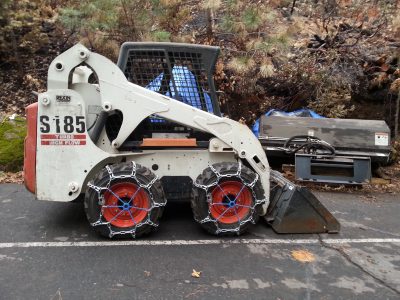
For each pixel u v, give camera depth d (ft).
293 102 21.17
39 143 10.59
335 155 15.65
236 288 8.88
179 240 11.01
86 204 10.66
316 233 11.81
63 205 13.47
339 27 21.68
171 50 11.35
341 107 20.03
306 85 20.88
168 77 11.44
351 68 21.24
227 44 19.47
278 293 8.78
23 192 14.82
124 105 10.77
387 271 9.91
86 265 9.63
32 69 22.72
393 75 20.76
